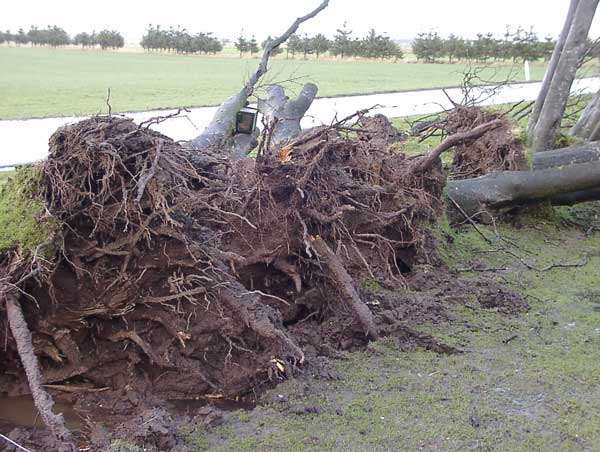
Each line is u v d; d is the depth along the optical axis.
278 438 4.18
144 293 5.02
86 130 4.90
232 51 57.09
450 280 6.74
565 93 9.74
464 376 4.97
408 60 46.00
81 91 22.28
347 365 5.13
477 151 9.07
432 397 4.65
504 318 6.04
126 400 4.80
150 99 20.12
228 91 22.92
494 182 8.48
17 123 14.74
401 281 6.52
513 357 5.29
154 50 57.16
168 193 4.94
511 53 36.41
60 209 4.86
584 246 8.33
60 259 4.83
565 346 5.50
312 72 31.62
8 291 4.52
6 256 4.74
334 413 4.46
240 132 8.67
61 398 4.85
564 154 8.82
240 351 5.03
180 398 4.91
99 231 4.94
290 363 4.95
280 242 5.66
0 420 4.57
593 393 4.76
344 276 5.50
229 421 4.41
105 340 5.02
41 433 4.29
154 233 4.91
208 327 4.98
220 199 5.66
